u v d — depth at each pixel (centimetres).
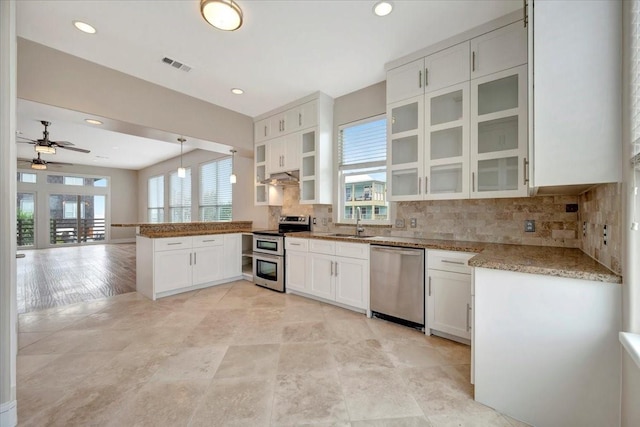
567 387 137
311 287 350
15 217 152
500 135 241
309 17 226
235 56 285
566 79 135
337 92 375
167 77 328
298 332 259
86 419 150
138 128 344
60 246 904
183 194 802
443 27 241
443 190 272
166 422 148
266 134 446
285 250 385
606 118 128
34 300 354
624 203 121
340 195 391
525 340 147
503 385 154
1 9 147
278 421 149
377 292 286
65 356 215
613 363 127
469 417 152
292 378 187
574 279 134
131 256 707
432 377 188
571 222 228
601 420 129
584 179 131
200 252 400
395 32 247
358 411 156
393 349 226
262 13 221
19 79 253
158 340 243
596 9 130
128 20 229
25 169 841
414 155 289
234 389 176
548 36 138
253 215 528
